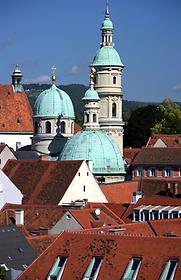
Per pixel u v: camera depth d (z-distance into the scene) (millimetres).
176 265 159500
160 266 161125
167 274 159625
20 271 189750
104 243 170750
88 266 168375
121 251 167375
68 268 169875
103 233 182375
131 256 165500
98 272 166375
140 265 163250
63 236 176875
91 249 170875
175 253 161625
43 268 172375
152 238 166875
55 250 174250
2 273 186125
